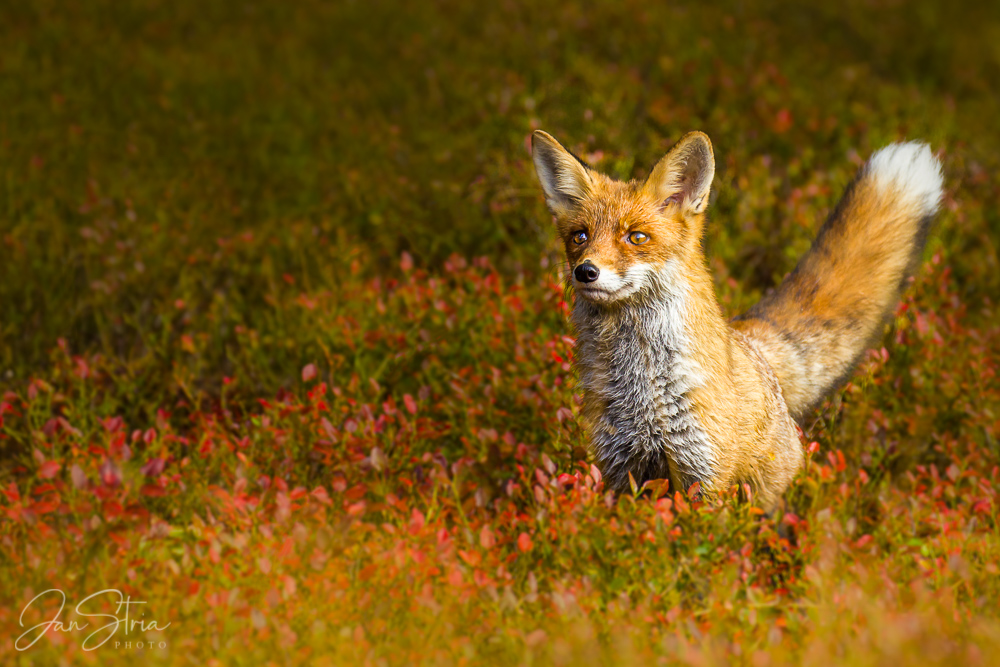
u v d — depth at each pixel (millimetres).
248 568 7215
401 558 7270
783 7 26172
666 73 18734
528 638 6445
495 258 13250
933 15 26688
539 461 9156
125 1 23297
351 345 10828
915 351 10906
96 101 17797
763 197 13977
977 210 13930
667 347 8391
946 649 6246
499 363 11000
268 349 12078
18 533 7801
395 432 9648
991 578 7613
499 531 8523
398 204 14133
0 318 12258
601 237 8430
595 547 7512
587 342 8805
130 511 6949
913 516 8477
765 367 9117
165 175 15312
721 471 8352
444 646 6703
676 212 8586
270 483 8570
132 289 12672
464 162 14547
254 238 13500
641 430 8531
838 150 16094
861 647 6289
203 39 21875
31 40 20484
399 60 20766
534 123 13922
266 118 18172
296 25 22938
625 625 6750
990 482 9070
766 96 17828
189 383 11078
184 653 6363
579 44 20812
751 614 6836
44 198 14336
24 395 11008
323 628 6566
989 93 22422
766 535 7961
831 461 8570
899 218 10000
